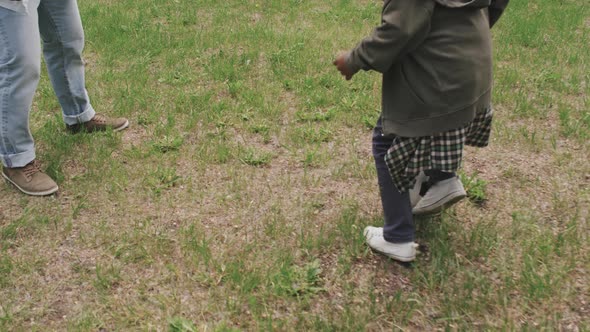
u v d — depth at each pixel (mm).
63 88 3926
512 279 2725
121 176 3568
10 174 3406
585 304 2559
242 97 4727
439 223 3117
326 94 4801
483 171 3688
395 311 2547
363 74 5215
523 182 3543
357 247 2924
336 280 2740
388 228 2799
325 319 2502
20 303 2594
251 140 4098
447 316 2502
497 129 4211
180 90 4844
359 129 4277
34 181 3393
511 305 2566
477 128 2740
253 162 3771
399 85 2496
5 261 2824
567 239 2971
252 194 3441
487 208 3303
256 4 7473
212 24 6680
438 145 2525
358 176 3637
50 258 2889
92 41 5984
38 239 3031
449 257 2875
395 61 2488
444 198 2848
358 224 3129
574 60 5531
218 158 3811
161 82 5039
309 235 3018
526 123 4332
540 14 7105
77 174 3627
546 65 5488
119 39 6004
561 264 2801
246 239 3020
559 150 3922
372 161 3812
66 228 3088
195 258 2830
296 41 6055
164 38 6090
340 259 2857
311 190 3492
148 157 3830
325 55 5703
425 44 2408
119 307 2562
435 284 2703
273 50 5816
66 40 3740
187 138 4105
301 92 4812
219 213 3258
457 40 2389
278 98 4762
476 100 2490
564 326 2445
